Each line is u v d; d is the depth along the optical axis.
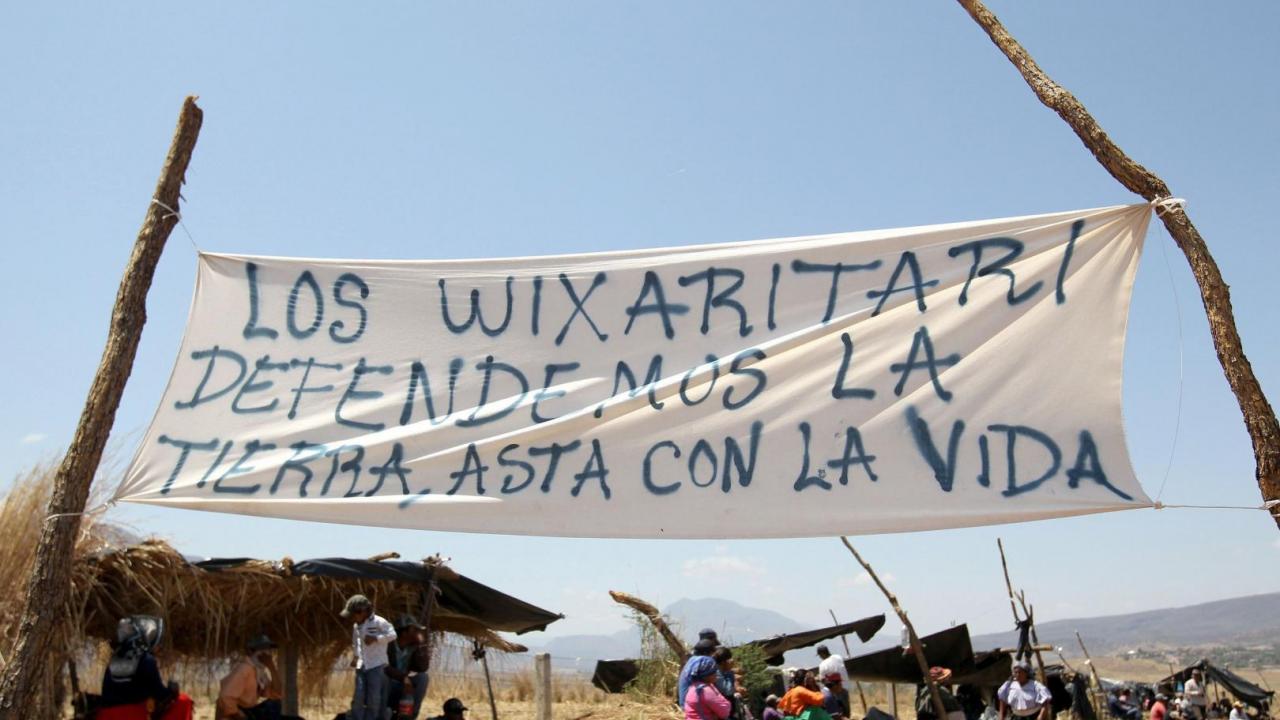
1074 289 7.58
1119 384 7.36
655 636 19.33
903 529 7.33
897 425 7.55
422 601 12.07
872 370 7.70
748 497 7.57
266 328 8.42
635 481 7.72
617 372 8.03
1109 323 7.48
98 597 9.05
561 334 8.20
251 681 9.57
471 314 8.35
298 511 7.87
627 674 21.09
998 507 7.27
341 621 11.55
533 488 7.78
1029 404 7.44
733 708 11.88
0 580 8.31
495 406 8.04
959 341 7.64
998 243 7.78
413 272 8.50
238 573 10.02
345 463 7.97
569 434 7.87
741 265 8.12
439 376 8.20
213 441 8.12
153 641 8.34
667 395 7.86
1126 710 30.53
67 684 9.08
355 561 10.62
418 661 10.55
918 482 7.41
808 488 7.52
